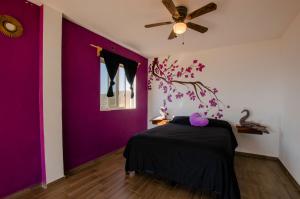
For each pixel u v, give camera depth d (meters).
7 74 1.73
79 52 2.55
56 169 2.10
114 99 3.40
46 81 1.99
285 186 2.07
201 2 1.87
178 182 1.93
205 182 1.74
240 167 2.66
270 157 3.03
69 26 2.39
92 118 2.80
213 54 3.58
